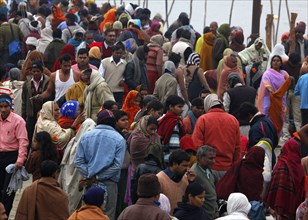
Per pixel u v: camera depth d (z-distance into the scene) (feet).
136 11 171.63
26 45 137.49
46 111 85.30
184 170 71.41
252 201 74.69
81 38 138.82
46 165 68.74
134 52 125.29
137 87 111.86
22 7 155.12
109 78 114.21
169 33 156.66
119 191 81.30
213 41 134.72
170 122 81.51
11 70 108.78
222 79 114.93
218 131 81.56
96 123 83.76
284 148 80.79
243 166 77.66
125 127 80.69
